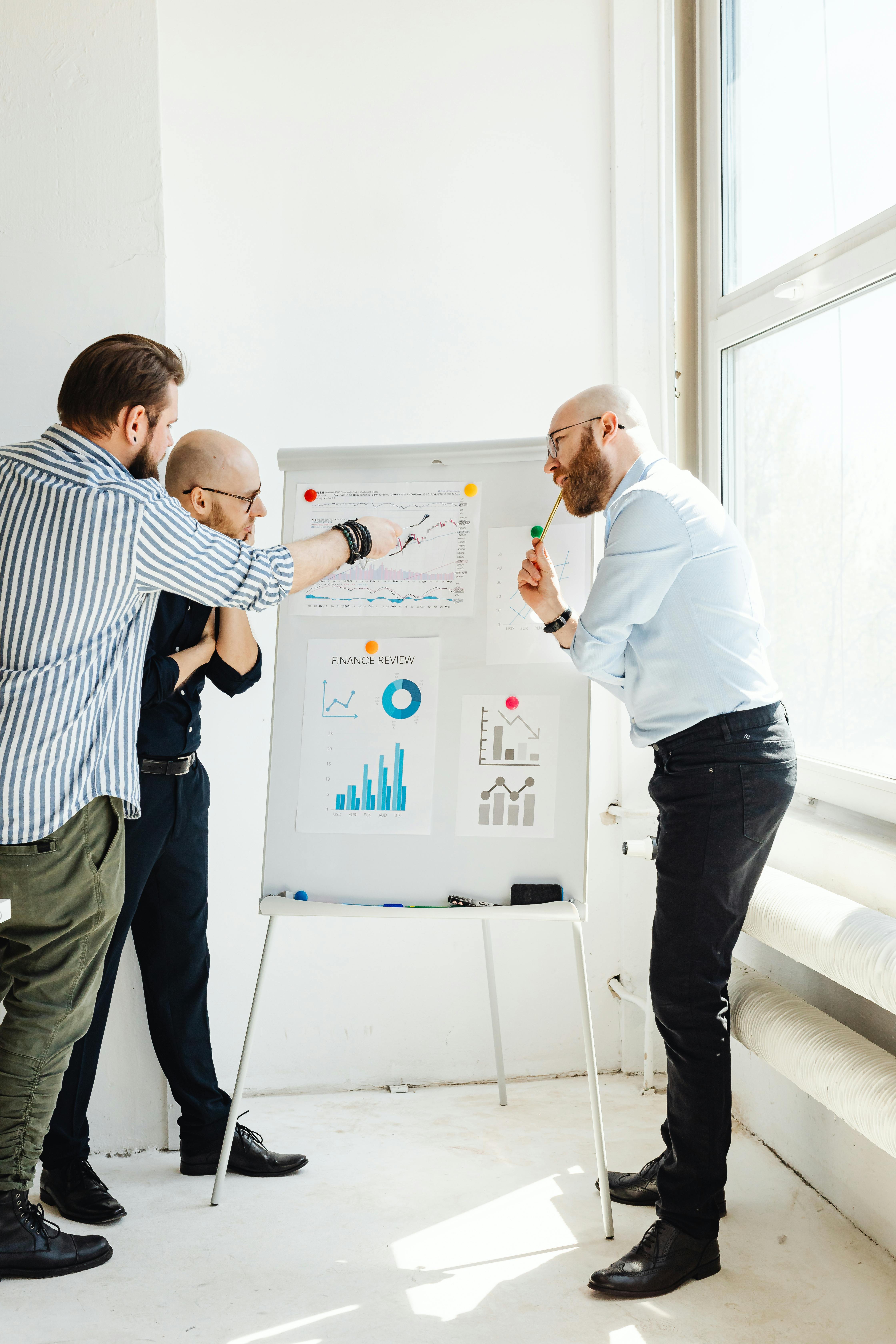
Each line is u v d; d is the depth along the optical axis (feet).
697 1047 5.62
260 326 8.09
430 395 8.34
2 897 5.32
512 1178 6.81
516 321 8.40
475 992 8.51
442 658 6.52
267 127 8.05
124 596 5.23
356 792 6.52
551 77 8.33
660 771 5.85
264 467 8.16
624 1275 5.46
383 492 6.62
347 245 8.19
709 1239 5.61
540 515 6.44
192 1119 6.97
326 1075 8.38
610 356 8.50
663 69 8.21
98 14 6.77
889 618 6.10
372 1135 7.50
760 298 7.36
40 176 6.86
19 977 5.49
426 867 6.40
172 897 6.82
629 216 8.29
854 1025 6.16
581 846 6.29
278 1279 5.66
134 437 5.46
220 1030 8.25
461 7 8.24
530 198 8.37
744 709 5.57
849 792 6.47
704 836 5.55
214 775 8.17
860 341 6.28
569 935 8.57
